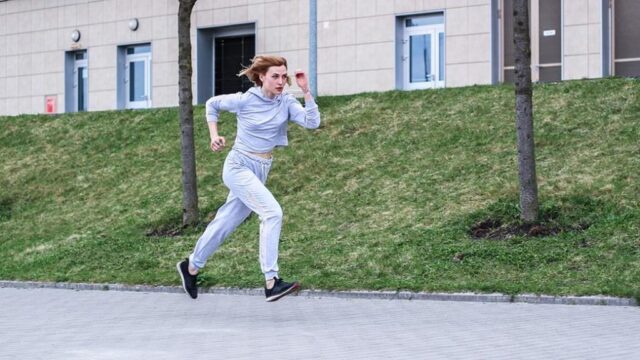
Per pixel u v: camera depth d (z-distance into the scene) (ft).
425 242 49.37
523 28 48.93
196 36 110.93
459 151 64.18
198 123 82.99
